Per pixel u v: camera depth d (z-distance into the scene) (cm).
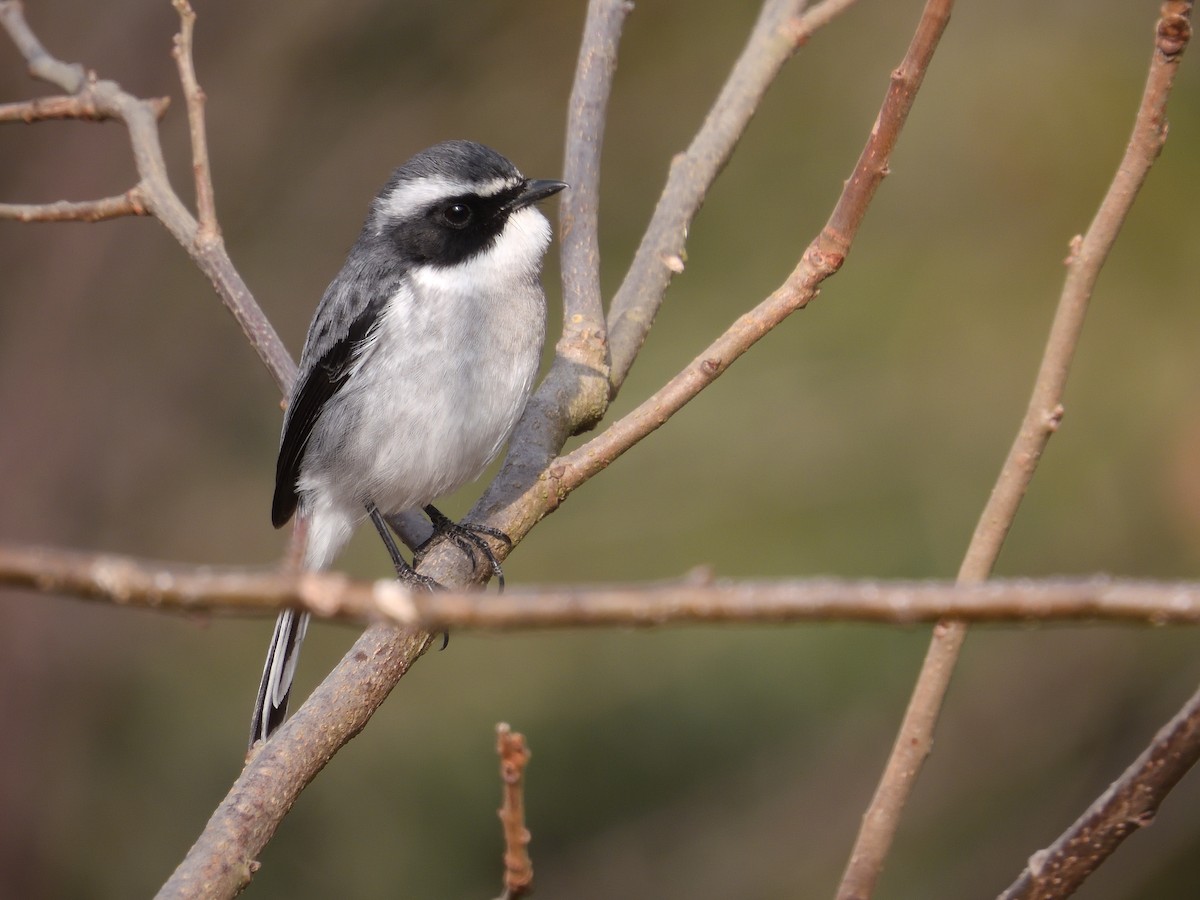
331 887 1375
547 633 1426
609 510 1377
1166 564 1223
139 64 1781
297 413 780
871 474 1314
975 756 1359
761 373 1381
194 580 279
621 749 1389
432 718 1409
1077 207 1327
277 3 1786
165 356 1788
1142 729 1345
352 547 1530
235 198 1805
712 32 1627
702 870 1338
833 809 1341
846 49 1498
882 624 293
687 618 293
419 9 1762
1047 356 460
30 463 1711
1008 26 1411
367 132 1791
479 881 1373
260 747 502
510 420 762
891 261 1372
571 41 1730
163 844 1480
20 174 1769
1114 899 1273
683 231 711
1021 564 1243
